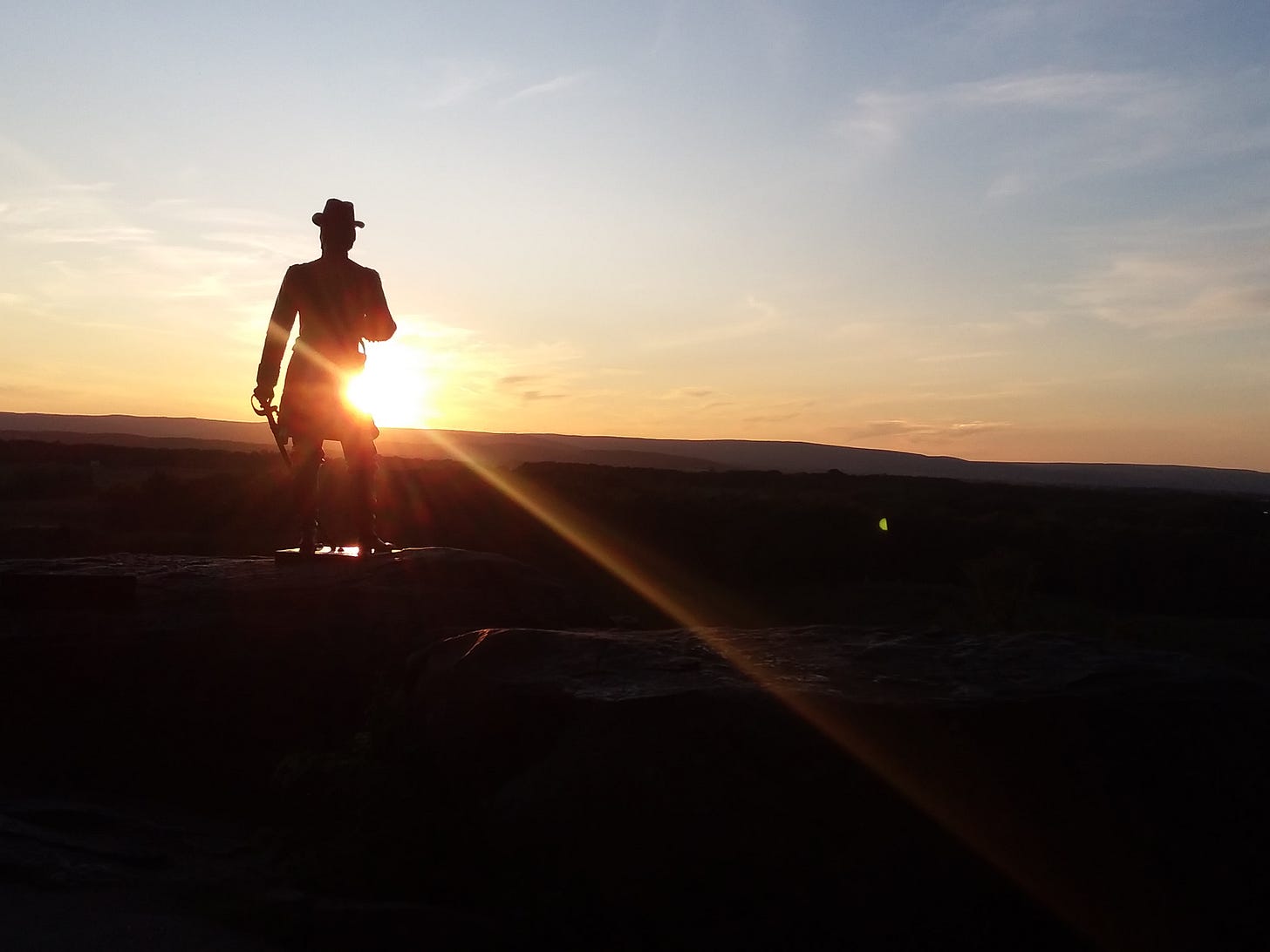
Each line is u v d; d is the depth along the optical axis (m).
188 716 7.29
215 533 29.41
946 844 4.68
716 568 25.70
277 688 7.45
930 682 5.19
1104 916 4.64
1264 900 4.64
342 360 8.79
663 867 4.75
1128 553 24.80
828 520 27.27
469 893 5.06
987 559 16.27
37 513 33.44
